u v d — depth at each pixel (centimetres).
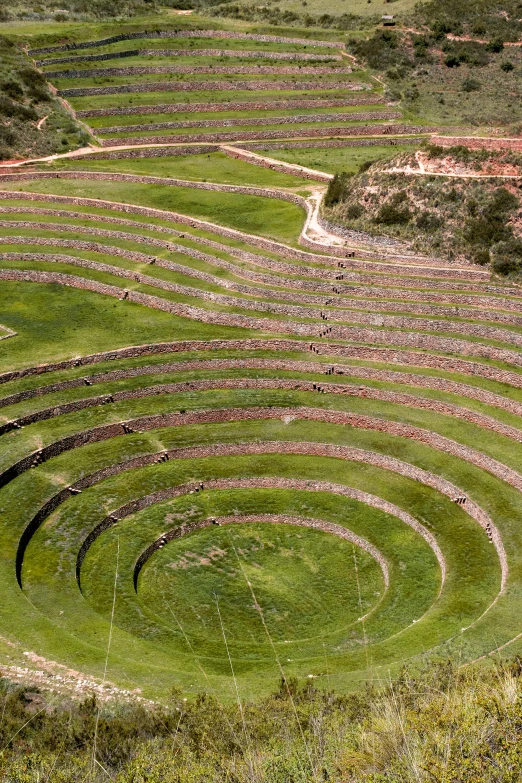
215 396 7056
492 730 2367
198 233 9494
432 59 14162
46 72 13175
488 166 8450
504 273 7894
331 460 6456
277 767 2473
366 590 5375
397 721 2525
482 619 4706
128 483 6219
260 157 11506
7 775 2609
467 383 6888
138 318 8256
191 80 13625
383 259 8331
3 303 8619
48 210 10206
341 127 12406
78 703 3925
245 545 5791
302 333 7744
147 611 5159
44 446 6375
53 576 5319
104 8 16925
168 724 3369
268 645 4838
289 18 16288
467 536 5638
